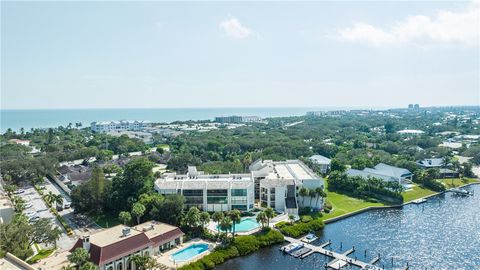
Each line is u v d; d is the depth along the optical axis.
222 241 109.06
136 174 134.88
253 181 147.00
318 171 199.38
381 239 116.75
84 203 134.88
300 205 143.62
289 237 117.75
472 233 121.50
